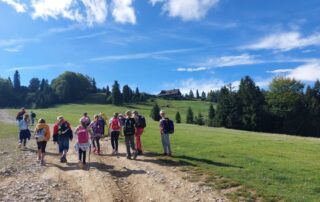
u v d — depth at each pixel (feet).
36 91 619.67
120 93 526.98
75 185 45.50
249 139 98.99
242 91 281.13
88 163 58.85
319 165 57.36
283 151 74.13
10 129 119.44
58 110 418.92
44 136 57.41
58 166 56.65
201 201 39.47
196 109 520.01
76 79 589.73
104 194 42.14
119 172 52.70
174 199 40.37
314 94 295.07
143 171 52.44
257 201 39.06
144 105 537.65
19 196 39.24
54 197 39.73
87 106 494.18
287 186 44.04
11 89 587.68
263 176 48.60
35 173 50.72
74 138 96.32
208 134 109.60
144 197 41.52
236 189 43.11
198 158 61.16
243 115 275.80
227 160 59.36
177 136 97.14
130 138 64.39
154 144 78.48
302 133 281.33
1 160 59.11
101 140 89.04
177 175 49.73
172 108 524.11
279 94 288.92
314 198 39.50
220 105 291.99
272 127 279.90
